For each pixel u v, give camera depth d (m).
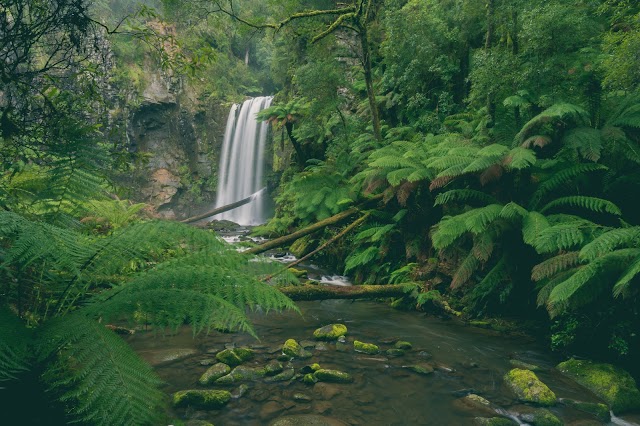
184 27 16.97
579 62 5.81
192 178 25.61
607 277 3.85
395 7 11.35
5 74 2.53
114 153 3.21
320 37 9.13
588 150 4.71
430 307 6.23
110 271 1.72
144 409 1.26
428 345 4.83
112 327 4.38
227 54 30.00
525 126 5.25
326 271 9.34
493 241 5.65
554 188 5.36
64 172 2.19
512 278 5.49
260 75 33.38
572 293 3.71
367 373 3.96
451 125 9.51
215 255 1.89
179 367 3.80
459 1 10.02
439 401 3.46
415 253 7.12
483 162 5.24
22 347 1.37
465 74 10.71
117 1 24.64
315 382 3.68
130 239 1.71
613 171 5.29
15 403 1.48
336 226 9.91
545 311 5.41
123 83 22.94
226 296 1.60
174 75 24.81
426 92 11.24
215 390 3.32
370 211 8.09
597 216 5.27
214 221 19.22
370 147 10.60
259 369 3.86
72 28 2.77
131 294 1.58
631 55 4.67
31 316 2.08
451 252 6.46
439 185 5.77
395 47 10.90
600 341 4.41
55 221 2.11
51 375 1.54
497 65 6.38
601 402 3.53
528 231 4.73
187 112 25.44
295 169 15.58
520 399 3.54
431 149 7.00
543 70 5.82
